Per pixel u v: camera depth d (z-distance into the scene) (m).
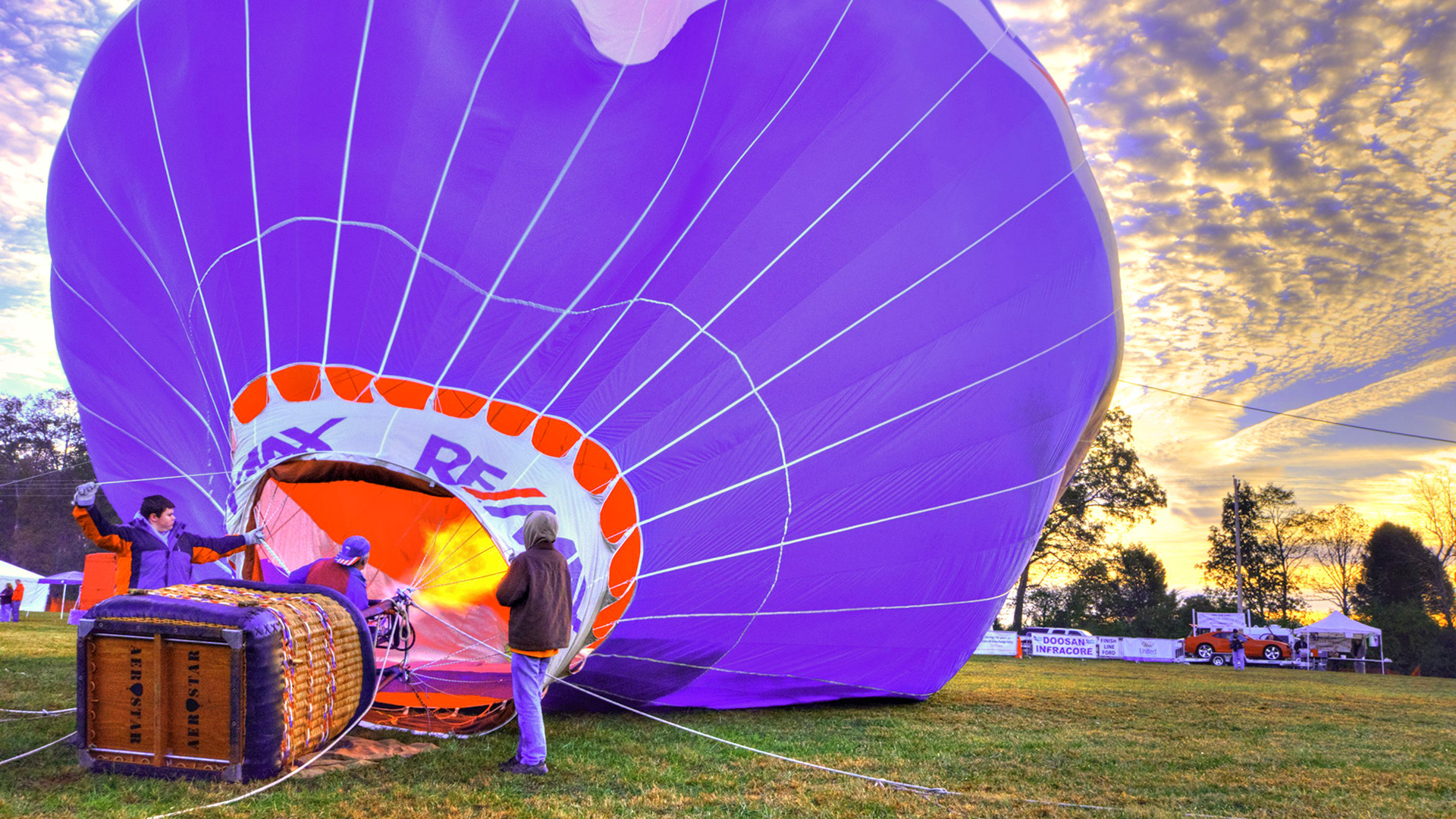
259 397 6.06
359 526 8.09
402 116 5.73
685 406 6.34
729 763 5.18
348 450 5.87
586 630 5.84
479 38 5.79
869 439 6.89
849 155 6.62
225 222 6.05
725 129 6.35
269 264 5.96
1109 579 45.09
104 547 5.38
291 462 5.99
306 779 4.28
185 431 7.23
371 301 5.93
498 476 5.94
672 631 6.70
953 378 7.10
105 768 4.22
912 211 6.78
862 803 4.30
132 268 7.10
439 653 7.46
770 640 7.29
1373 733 7.95
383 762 4.71
